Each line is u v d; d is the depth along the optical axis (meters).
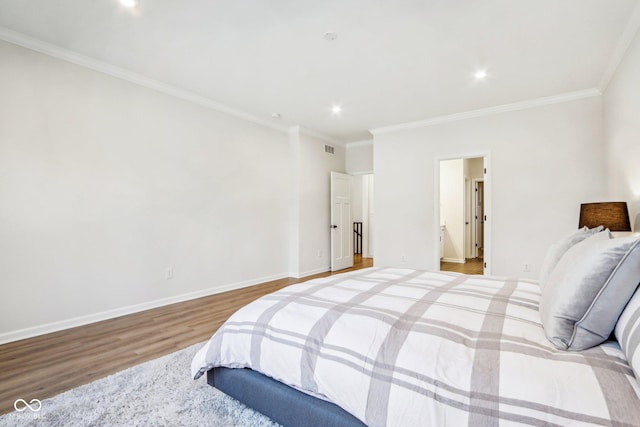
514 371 0.95
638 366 0.81
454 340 1.13
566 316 1.08
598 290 1.04
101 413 1.61
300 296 1.66
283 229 5.18
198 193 3.94
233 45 2.74
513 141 4.18
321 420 1.27
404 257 5.06
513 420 0.86
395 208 5.14
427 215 4.86
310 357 1.28
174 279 3.68
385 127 5.22
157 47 2.79
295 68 3.17
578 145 3.80
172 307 3.51
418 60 3.00
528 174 4.09
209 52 2.87
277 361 1.37
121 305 3.22
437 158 4.75
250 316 1.57
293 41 2.68
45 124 2.75
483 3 2.19
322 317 1.40
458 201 6.77
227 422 1.54
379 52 2.86
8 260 2.56
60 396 1.76
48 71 2.77
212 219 4.10
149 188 3.46
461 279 2.12
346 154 6.43
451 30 2.51
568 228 3.86
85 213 2.99
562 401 0.84
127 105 3.29
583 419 0.80
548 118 3.96
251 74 3.30
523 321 1.29
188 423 1.53
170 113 3.66
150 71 3.24
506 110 4.21
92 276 3.02
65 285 2.85
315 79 3.43
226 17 2.35
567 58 2.95
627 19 2.36
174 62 3.06
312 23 2.43
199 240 3.95
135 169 3.35
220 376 1.65
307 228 5.39
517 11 2.27
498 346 1.08
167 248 3.62
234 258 4.38
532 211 4.07
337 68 3.17
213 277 4.11
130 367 2.11
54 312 2.79
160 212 3.56
